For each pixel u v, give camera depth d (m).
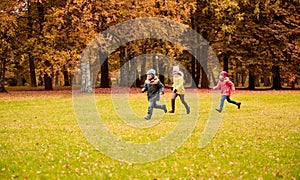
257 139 11.21
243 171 7.93
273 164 8.48
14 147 10.13
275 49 33.91
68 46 29.08
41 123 14.46
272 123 14.27
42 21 31.38
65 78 44.59
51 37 28.34
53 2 30.78
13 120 15.23
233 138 11.37
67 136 11.73
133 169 8.16
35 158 8.97
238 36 34.28
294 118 15.63
